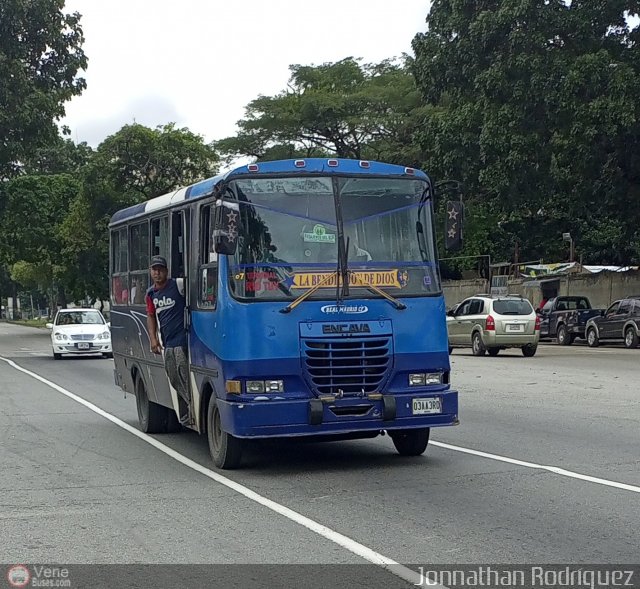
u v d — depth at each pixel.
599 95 25.30
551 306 35.72
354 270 8.87
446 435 11.26
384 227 9.09
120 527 7.04
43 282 68.38
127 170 47.75
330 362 8.66
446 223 9.35
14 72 30.44
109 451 10.87
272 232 8.74
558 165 28.48
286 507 7.54
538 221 48.72
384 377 8.82
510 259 49.72
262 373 8.51
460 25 28.58
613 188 28.83
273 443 10.76
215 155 48.06
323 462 9.61
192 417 10.03
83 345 28.58
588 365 22.19
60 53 32.88
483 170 28.06
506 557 5.89
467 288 49.50
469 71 28.41
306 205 8.88
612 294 39.31
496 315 25.67
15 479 9.16
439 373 9.11
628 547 6.08
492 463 9.27
